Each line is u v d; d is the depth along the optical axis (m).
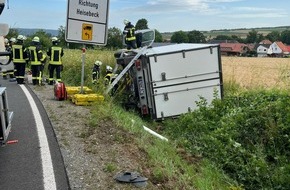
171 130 10.45
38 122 8.29
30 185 5.12
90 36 10.26
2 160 6.04
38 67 15.70
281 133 8.54
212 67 11.64
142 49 12.41
